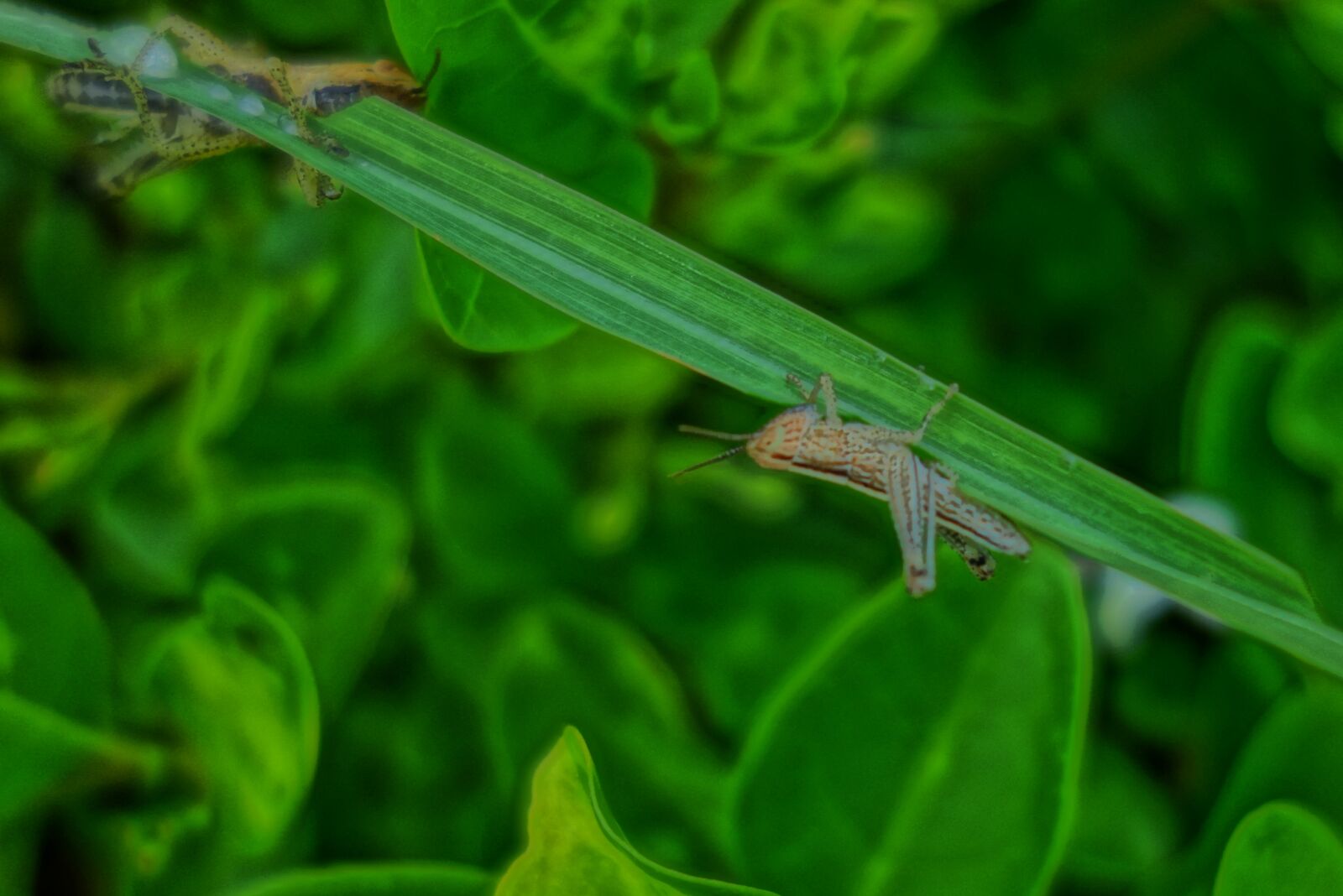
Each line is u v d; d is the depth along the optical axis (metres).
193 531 0.30
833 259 0.30
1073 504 0.28
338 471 0.31
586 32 0.28
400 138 0.28
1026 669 0.28
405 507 0.31
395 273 0.30
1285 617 0.28
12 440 0.30
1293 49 0.31
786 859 0.28
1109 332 0.31
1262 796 0.29
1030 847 0.28
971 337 0.31
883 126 0.31
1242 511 0.30
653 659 0.30
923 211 0.31
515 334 0.28
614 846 0.27
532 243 0.28
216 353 0.30
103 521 0.30
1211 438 0.30
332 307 0.30
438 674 0.30
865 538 0.31
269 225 0.30
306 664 0.28
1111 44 0.31
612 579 0.31
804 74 0.29
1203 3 0.31
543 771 0.27
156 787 0.29
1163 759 0.30
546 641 0.30
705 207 0.30
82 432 0.30
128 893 0.29
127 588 0.30
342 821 0.30
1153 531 0.28
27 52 0.29
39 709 0.28
